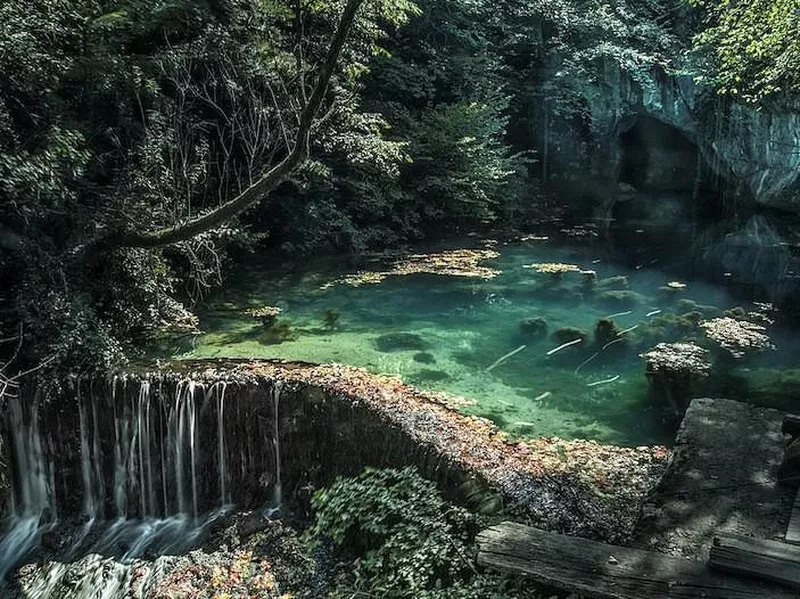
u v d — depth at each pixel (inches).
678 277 496.7
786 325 373.1
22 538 238.8
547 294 430.0
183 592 200.2
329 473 227.3
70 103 303.1
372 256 519.8
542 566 128.8
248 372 251.8
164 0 338.0
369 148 446.0
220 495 246.2
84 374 250.5
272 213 498.6
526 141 799.1
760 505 149.5
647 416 259.6
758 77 519.2
